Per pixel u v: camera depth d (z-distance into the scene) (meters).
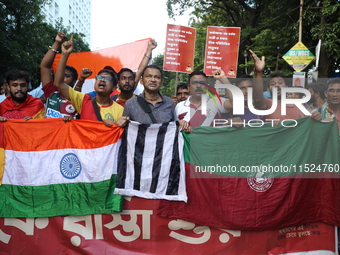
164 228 3.56
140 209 3.58
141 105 3.78
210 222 3.54
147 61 5.63
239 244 3.55
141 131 3.64
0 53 14.55
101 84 4.02
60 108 4.31
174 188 3.56
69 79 4.77
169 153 3.61
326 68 12.26
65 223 3.59
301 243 3.59
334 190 3.57
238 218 3.54
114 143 3.66
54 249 3.57
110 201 3.56
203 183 3.59
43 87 4.36
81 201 3.60
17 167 3.68
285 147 3.61
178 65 7.45
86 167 3.64
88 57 6.83
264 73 16.80
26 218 3.60
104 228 3.58
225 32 7.50
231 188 3.58
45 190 3.64
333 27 11.82
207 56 7.54
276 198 3.56
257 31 17.50
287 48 14.57
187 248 3.54
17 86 4.06
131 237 3.57
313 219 3.59
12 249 3.58
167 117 3.80
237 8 19.56
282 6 15.07
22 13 15.75
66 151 3.70
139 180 3.57
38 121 3.73
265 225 3.53
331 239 3.59
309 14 12.20
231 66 7.48
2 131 3.73
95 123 3.69
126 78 4.73
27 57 15.61
